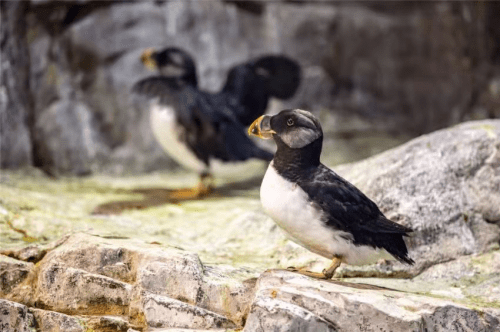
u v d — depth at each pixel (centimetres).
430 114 1457
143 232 712
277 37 1346
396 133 1430
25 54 1075
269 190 526
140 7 1194
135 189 995
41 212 731
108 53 1164
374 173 676
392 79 1468
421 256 625
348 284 530
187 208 854
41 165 1097
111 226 719
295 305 485
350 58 1436
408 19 1464
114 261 548
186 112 928
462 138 699
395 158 692
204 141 943
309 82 1387
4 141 1041
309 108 1395
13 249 580
